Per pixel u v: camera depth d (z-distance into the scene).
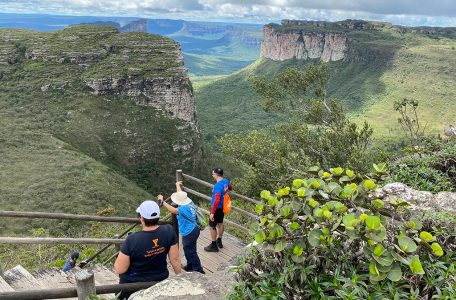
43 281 7.17
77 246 13.81
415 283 2.94
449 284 2.93
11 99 106.50
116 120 107.88
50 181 63.41
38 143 81.12
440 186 7.14
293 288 3.07
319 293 2.98
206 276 4.24
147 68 116.56
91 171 72.06
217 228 8.94
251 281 3.44
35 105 104.62
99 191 64.44
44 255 12.91
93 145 98.50
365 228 2.86
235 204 15.80
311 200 3.14
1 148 76.06
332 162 17.91
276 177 18.27
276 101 21.69
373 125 184.38
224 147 21.20
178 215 6.99
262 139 20.38
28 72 113.62
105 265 9.11
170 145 110.38
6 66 116.19
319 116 19.72
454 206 5.88
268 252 3.38
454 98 194.25
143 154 105.06
